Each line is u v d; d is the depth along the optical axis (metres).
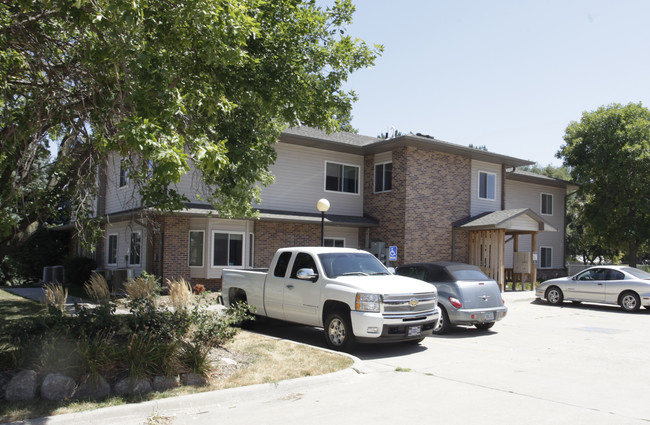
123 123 5.50
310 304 10.05
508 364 8.60
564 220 33.25
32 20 8.30
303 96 9.35
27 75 10.08
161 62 6.93
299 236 22.23
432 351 9.75
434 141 22.36
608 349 10.06
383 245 20.73
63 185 10.99
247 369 7.52
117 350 6.59
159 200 8.75
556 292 18.84
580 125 29.28
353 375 7.69
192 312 8.17
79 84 9.17
